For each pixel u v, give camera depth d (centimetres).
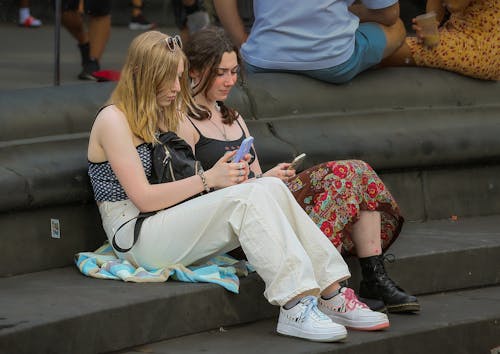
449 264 1054
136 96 891
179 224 875
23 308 803
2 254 916
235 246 883
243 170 887
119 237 905
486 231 1159
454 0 1264
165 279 883
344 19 1162
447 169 1236
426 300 1027
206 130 959
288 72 1188
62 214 957
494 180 1272
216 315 883
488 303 1018
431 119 1209
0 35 1544
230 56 957
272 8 1177
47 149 950
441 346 930
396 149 1162
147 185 878
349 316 893
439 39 1251
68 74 1354
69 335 781
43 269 945
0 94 995
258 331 889
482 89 1288
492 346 970
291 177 927
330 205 919
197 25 1409
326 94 1180
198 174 883
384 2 1177
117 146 878
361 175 928
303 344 850
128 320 821
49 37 1557
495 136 1236
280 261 842
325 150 1113
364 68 1205
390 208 946
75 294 848
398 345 892
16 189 901
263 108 1137
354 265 988
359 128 1154
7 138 966
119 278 893
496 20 1268
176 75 895
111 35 1653
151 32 900
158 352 825
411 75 1248
